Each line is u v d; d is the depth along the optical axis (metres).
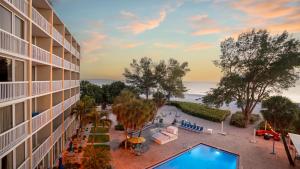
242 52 32.38
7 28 9.75
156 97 38.88
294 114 20.92
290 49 28.70
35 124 12.39
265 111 22.89
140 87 53.62
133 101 20.00
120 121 19.97
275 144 23.45
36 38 15.40
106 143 21.89
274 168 17.11
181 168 17.89
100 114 23.73
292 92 108.94
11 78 10.52
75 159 17.47
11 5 9.38
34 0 14.00
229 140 24.59
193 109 43.03
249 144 23.27
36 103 15.34
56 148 17.94
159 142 22.53
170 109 49.41
